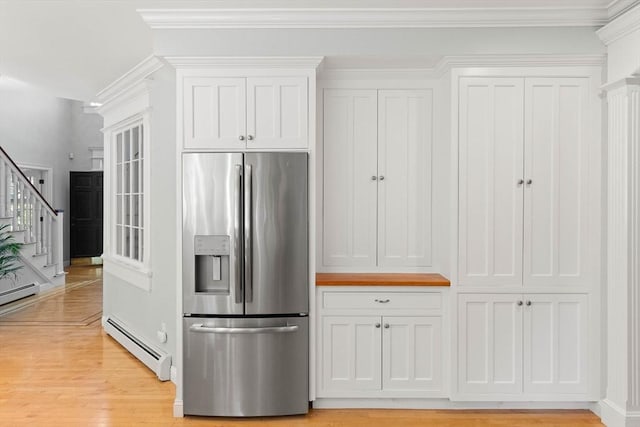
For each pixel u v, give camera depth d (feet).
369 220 12.41
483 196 10.98
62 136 34.14
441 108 12.00
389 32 10.87
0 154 22.06
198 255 10.81
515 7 10.46
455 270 10.98
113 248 17.61
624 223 10.05
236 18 10.64
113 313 17.35
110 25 11.24
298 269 10.82
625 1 9.87
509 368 10.98
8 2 10.02
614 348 10.36
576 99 10.89
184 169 10.72
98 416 10.70
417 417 10.75
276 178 10.72
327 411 11.10
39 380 12.84
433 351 11.12
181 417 10.73
